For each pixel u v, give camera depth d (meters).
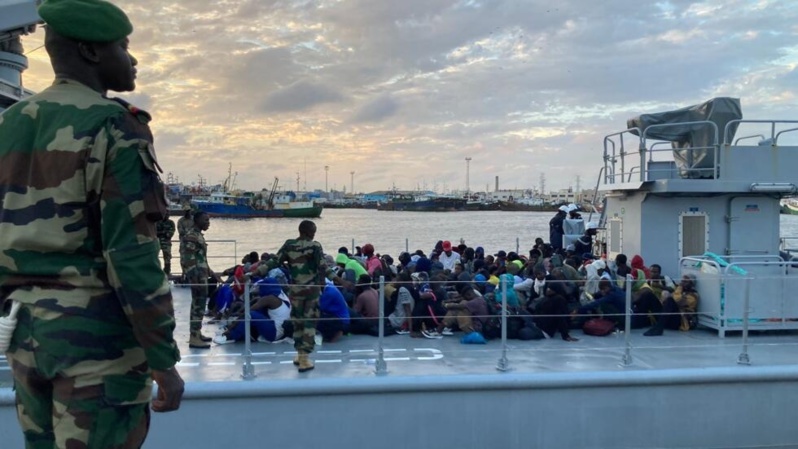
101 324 1.83
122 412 1.88
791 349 7.04
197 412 5.56
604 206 11.62
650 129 9.71
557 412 5.92
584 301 8.36
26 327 1.82
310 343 6.11
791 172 9.02
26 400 1.92
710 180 8.78
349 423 5.72
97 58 1.97
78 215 1.80
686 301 7.92
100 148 1.79
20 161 1.82
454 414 5.82
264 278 7.84
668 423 6.07
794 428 6.23
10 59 7.71
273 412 5.64
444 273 9.43
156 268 1.84
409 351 6.89
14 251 1.82
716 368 6.17
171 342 1.89
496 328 7.47
